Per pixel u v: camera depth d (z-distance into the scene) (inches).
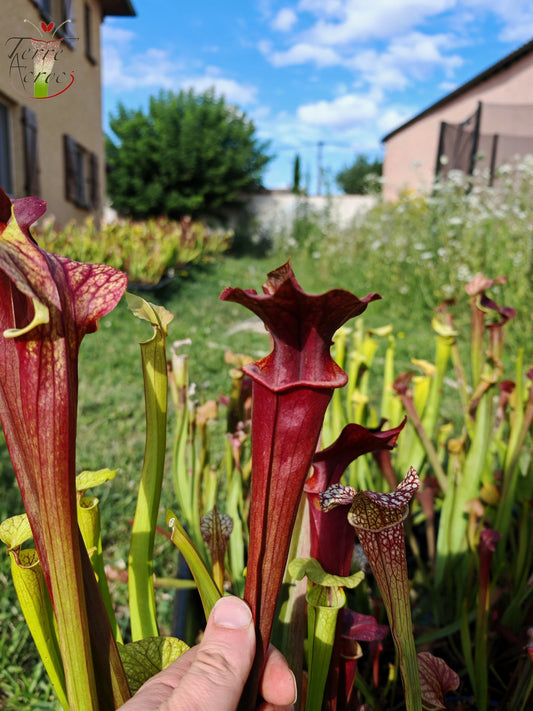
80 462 123.8
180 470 61.7
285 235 681.0
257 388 18.6
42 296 15.9
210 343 236.8
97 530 28.2
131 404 165.9
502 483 62.5
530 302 212.2
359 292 344.8
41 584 23.2
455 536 58.2
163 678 22.7
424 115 666.8
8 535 24.1
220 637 20.1
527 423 53.9
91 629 19.6
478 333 58.0
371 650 48.0
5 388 17.1
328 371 18.1
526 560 58.6
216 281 411.2
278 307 16.6
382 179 440.1
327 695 30.0
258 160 842.8
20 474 18.0
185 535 21.5
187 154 788.6
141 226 467.5
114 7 456.1
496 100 531.2
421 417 68.1
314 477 25.5
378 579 22.9
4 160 308.0
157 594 83.0
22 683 67.0
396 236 339.6
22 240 16.4
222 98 834.8
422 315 285.7
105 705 20.2
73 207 415.8
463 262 265.0
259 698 26.5
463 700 49.6
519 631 55.2
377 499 21.8
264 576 19.7
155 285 313.1
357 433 22.8
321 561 25.7
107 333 246.4
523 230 231.9
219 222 842.2
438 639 56.9
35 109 335.0
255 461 19.0
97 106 463.2
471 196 286.8
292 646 29.7
